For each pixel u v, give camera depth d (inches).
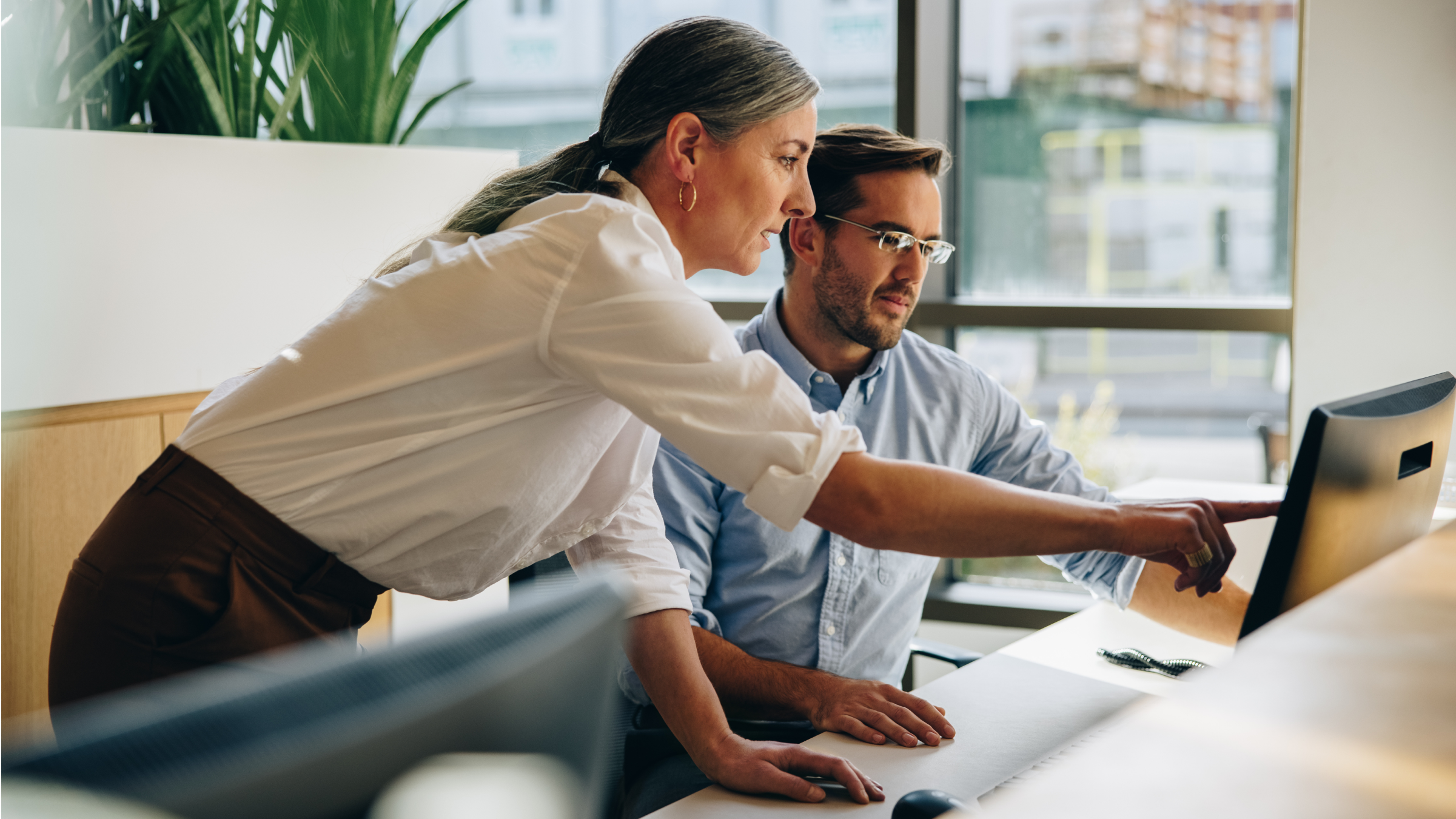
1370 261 88.8
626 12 121.6
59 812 11.9
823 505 37.0
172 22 88.4
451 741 14.8
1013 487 38.8
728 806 41.6
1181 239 109.0
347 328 42.3
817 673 52.1
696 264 48.3
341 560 44.2
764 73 44.8
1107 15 109.1
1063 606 108.7
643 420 38.6
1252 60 105.0
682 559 60.6
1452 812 19.2
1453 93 85.0
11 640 72.7
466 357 40.9
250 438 42.7
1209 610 62.7
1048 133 112.3
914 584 64.3
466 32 126.3
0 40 82.3
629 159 47.4
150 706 13.5
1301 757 21.6
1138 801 19.8
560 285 39.5
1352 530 39.7
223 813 12.7
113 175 74.4
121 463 77.6
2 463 71.2
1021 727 49.1
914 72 108.2
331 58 100.1
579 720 17.1
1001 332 114.1
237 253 81.5
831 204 60.2
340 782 13.6
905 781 43.5
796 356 63.6
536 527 46.9
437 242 45.4
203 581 42.2
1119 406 111.4
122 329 75.7
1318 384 91.7
